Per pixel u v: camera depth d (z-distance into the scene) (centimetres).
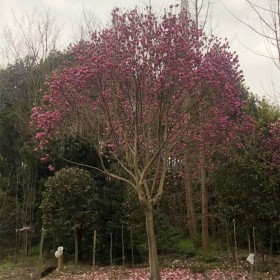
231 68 950
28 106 1989
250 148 1209
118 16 922
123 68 883
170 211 1728
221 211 1227
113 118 1038
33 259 1614
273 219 1161
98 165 1619
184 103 972
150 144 1045
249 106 1539
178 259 1475
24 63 2194
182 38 873
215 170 1383
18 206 1820
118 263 1470
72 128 1059
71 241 1509
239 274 1073
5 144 2041
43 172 1828
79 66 915
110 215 1506
